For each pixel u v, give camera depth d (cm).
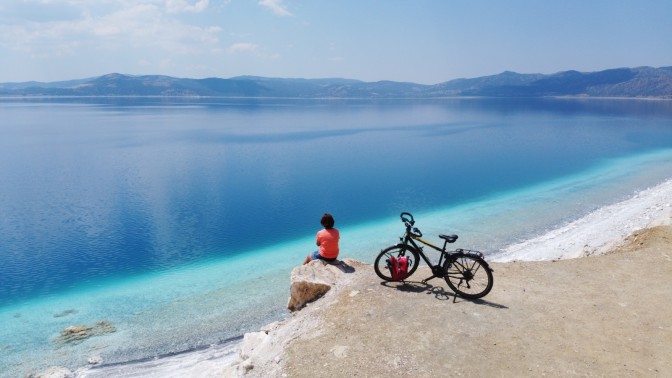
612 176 5534
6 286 2702
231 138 12494
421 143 11225
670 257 1289
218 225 4184
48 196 5456
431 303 1010
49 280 2805
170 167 7688
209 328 1939
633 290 1073
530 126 16200
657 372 754
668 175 5269
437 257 2708
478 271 1197
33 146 10531
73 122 18800
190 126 16738
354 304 1028
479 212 3997
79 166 7750
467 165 7606
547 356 806
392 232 3500
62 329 2020
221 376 984
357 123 18812
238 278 2633
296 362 843
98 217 4509
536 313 961
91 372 1620
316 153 9481
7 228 4134
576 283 1122
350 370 797
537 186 5281
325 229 1270
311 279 1166
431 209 4425
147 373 1579
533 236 3062
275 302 2192
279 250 3300
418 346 848
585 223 3259
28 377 1620
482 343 851
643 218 2964
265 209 4828
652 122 16975
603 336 866
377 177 6688
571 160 7588
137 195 5531
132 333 1934
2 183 6269
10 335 1972
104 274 2906
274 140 11969
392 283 1127
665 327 895
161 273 2866
